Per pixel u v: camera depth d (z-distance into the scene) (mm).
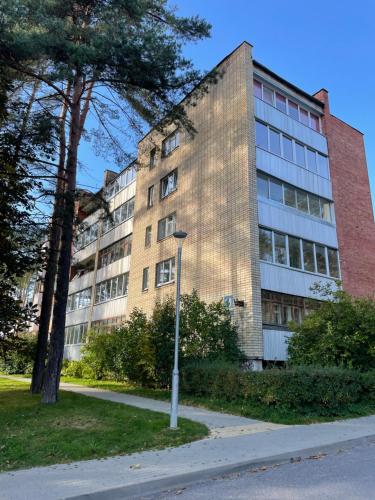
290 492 4848
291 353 12906
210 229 17281
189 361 13734
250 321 14258
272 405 9836
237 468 5836
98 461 6043
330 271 17797
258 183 16250
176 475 5324
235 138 16875
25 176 9789
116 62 10922
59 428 7809
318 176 18969
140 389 15109
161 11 12773
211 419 9328
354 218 19812
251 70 17422
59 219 12617
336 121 20922
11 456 6156
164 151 22297
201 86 12797
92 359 20109
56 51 10250
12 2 10102
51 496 4594
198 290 17219
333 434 7832
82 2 11648
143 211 23516
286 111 18797
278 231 16266
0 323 9344
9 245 9336
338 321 12117
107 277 26891
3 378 21734
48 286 14359
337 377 10312
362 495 4684
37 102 14602
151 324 15500
